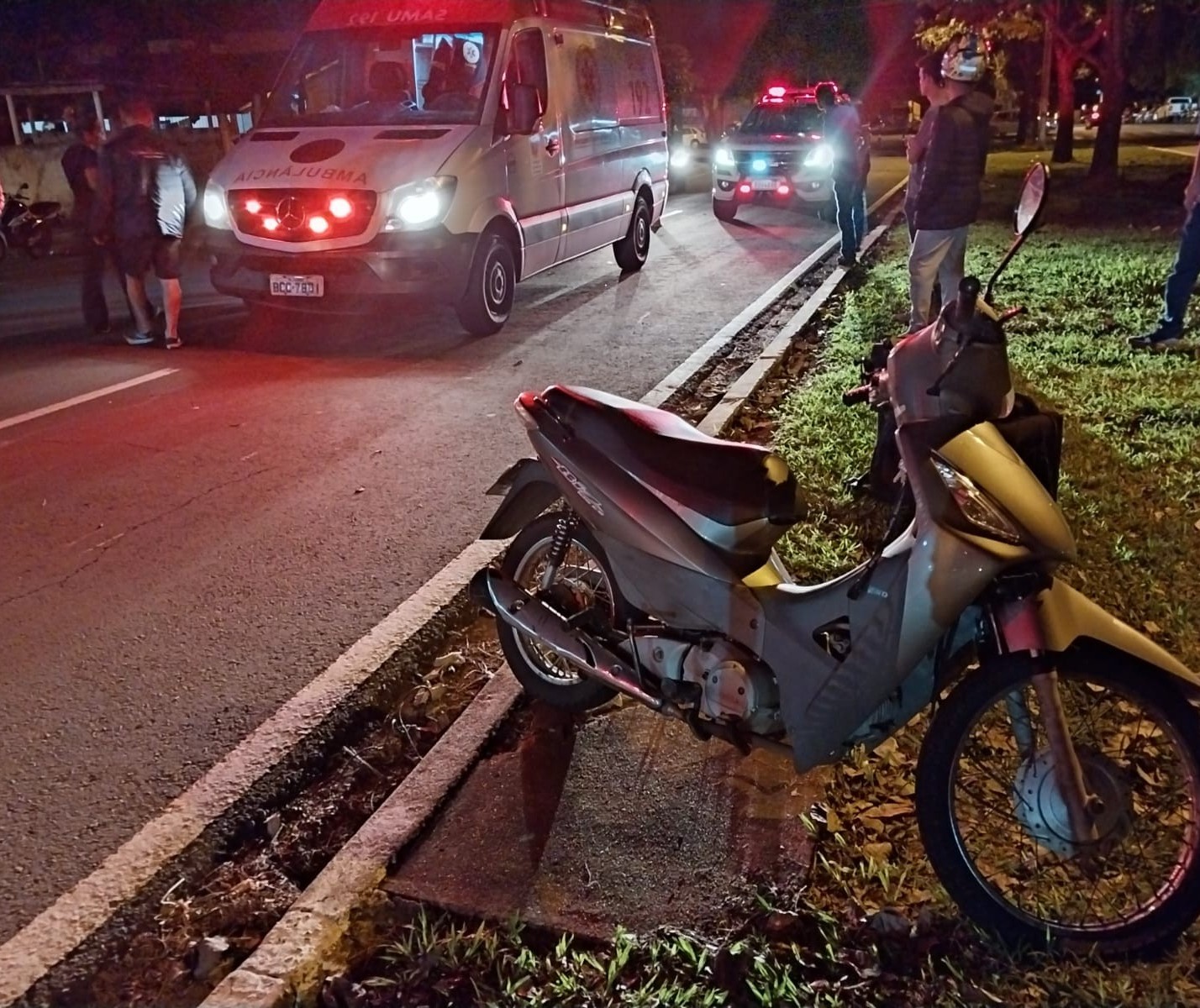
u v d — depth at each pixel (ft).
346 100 34.32
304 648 15.06
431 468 21.70
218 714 13.60
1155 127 241.35
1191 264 27.12
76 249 55.16
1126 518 17.52
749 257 48.11
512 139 33.40
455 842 11.39
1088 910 9.90
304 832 11.96
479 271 32.32
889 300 36.17
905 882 10.58
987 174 94.68
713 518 11.03
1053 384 24.67
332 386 27.73
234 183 31.40
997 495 9.38
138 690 14.10
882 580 10.00
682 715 11.47
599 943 10.07
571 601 13.11
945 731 9.68
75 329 35.27
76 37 88.43
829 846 11.13
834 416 23.35
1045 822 9.38
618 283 42.57
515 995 9.42
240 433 23.99
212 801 12.05
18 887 10.78
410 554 17.83
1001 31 88.28
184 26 88.63
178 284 32.07
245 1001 9.35
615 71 41.45
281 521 19.22
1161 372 25.36
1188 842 9.30
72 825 11.65
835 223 59.88
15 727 13.33
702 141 155.22
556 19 36.68
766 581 11.12
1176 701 9.18
